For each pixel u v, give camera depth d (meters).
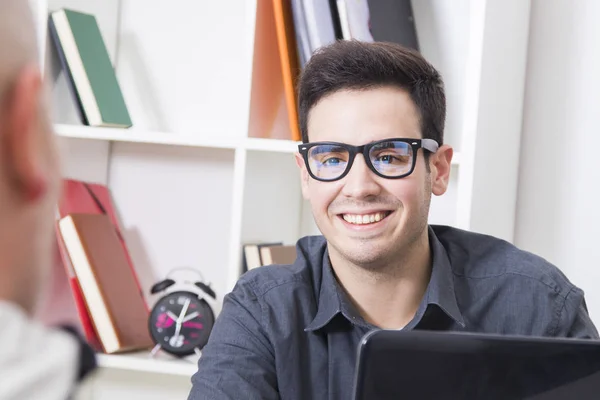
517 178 2.46
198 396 1.48
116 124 2.40
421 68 1.52
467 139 2.14
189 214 2.63
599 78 2.40
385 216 1.48
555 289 1.59
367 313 1.54
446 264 1.57
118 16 2.66
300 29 2.20
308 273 1.61
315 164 1.50
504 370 0.81
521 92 2.42
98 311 2.33
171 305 2.35
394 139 1.46
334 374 1.53
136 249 2.66
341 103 1.48
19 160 0.39
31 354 0.38
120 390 2.65
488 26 2.16
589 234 2.41
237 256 2.27
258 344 1.54
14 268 0.40
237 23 2.59
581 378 0.82
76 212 2.44
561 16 2.44
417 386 0.80
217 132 2.60
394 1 2.29
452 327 1.55
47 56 2.36
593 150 2.41
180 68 2.63
